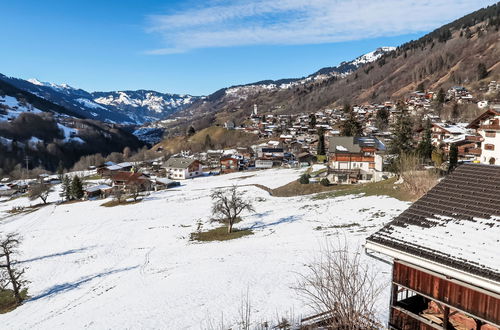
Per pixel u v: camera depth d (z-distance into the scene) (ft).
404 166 163.43
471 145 222.89
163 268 114.52
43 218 234.99
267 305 72.28
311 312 65.41
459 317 40.27
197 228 166.40
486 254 34.32
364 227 121.08
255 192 241.55
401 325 43.75
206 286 88.22
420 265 38.17
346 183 220.64
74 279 120.67
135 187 276.82
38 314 95.30
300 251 105.70
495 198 42.32
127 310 81.56
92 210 242.99
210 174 385.29
